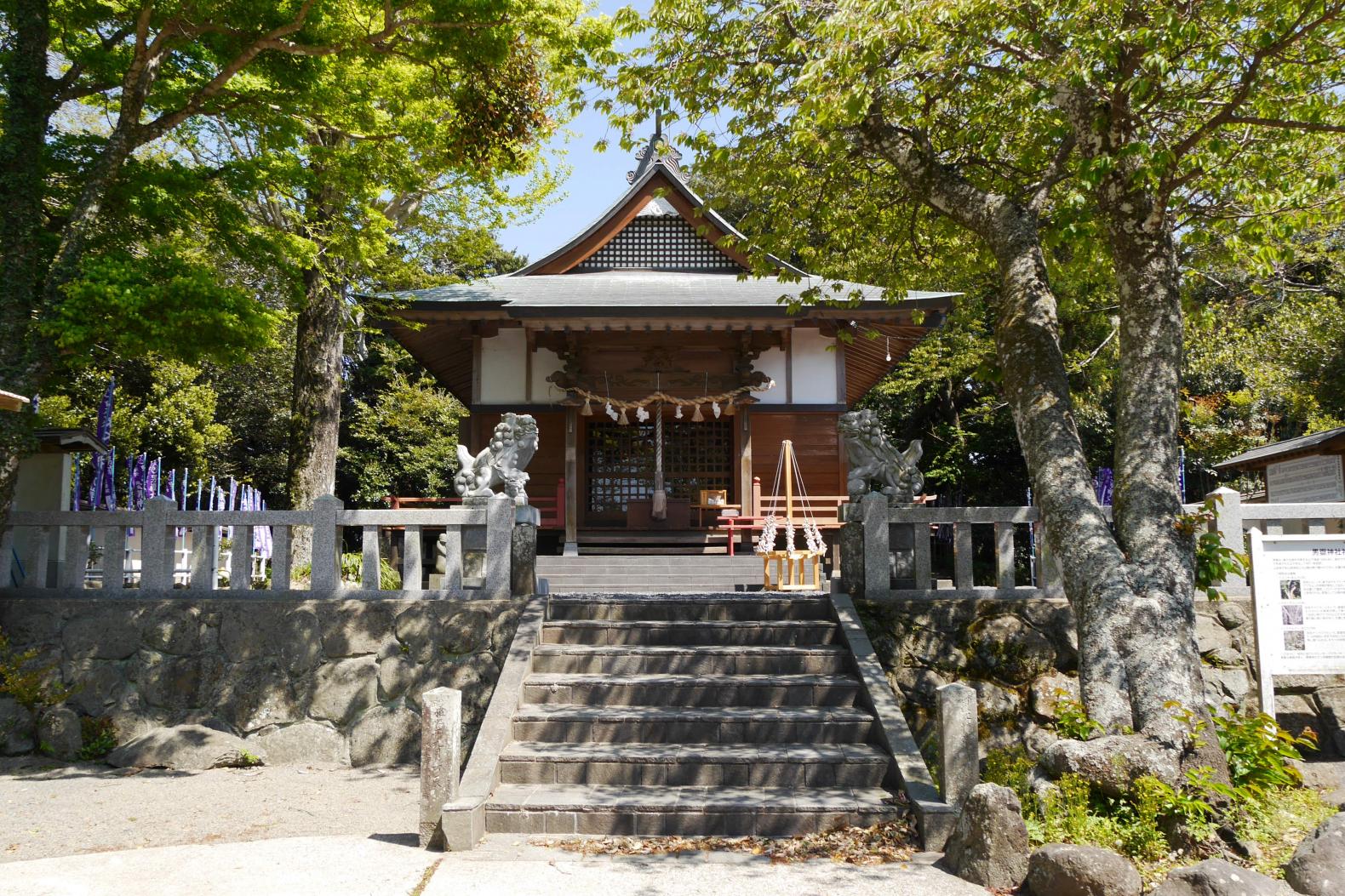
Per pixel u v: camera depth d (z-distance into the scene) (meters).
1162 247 6.36
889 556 7.51
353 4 8.88
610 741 6.10
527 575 7.56
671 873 4.58
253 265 9.63
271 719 7.25
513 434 8.19
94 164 8.02
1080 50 6.50
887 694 6.21
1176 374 6.21
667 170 16.16
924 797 5.15
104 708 7.33
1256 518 7.20
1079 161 6.52
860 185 9.55
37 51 7.80
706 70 8.12
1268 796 5.23
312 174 9.34
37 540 7.73
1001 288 6.94
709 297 14.73
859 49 6.59
